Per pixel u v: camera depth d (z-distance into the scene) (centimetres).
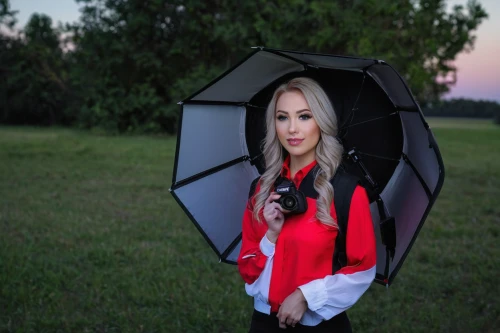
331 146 185
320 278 179
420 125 175
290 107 186
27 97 3919
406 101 177
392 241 184
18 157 1460
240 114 214
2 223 707
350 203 179
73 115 3866
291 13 2664
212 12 2805
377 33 2733
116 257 563
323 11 2614
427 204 181
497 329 399
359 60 172
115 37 2772
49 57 3953
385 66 168
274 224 182
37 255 574
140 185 1044
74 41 3089
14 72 3875
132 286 477
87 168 1277
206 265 540
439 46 2977
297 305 175
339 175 184
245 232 200
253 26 2653
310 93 184
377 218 201
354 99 198
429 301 459
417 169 188
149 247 610
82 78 2928
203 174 212
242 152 216
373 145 198
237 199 217
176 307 434
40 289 471
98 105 2745
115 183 1066
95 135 2584
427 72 2962
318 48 2772
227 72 187
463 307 437
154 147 1866
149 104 2725
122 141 2156
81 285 485
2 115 4072
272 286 184
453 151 1925
